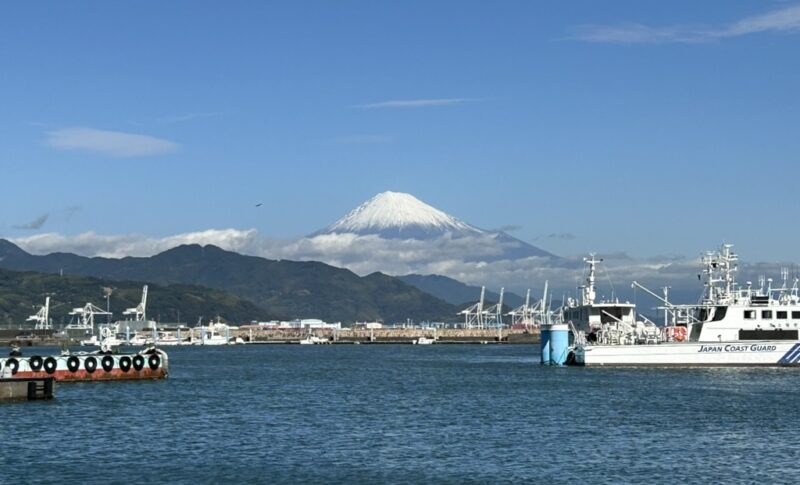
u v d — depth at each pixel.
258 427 82.12
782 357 134.50
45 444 72.25
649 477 59.50
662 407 93.94
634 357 140.50
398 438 75.25
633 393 107.94
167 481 58.91
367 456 67.12
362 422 85.38
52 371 125.62
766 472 60.78
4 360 122.62
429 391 118.75
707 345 136.38
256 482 58.69
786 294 136.88
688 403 97.12
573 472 61.09
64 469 62.50
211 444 72.62
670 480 58.66
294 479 59.53
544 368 158.00
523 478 59.47
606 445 71.00
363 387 127.44
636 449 69.12
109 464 64.31
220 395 113.00
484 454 67.62
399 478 59.72
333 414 91.81
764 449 68.88
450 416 89.19
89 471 61.84
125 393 113.44
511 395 109.44
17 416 88.38
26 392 101.31
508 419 86.38
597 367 143.25
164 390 119.12
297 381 141.38
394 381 140.38
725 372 132.38
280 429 80.88
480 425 82.50
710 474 60.25
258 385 131.50
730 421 83.50
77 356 128.00
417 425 82.94
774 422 82.75
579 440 73.44
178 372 170.62
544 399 103.81
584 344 147.12
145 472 61.59
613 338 147.38
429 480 59.12
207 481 58.94
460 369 173.88
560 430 78.94
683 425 81.19
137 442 73.56
